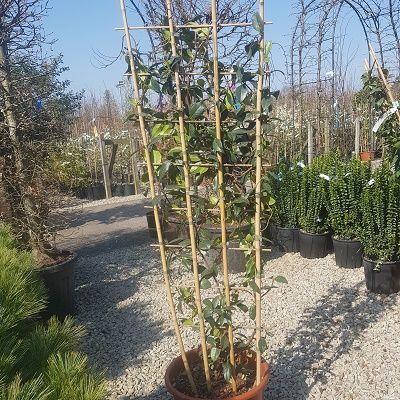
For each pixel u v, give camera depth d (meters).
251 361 2.27
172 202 2.05
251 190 1.92
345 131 9.99
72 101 8.98
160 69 1.87
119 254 5.80
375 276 3.80
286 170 5.23
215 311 1.98
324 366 2.81
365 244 3.89
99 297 4.32
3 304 1.94
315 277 4.39
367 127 10.27
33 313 2.18
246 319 3.52
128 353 3.19
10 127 3.90
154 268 5.05
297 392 2.58
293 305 3.74
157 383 2.79
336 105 9.12
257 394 2.01
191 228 1.95
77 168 10.70
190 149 1.94
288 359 2.92
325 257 4.98
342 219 4.52
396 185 3.71
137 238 6.68
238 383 2.17
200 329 2.05
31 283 2.54
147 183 2.15
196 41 1.89
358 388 2.58
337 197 4.47
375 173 4.01
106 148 11.88
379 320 3.36
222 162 1.93
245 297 3.98
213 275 2.00
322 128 9.30
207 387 2.12
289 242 5.23
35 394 1.32
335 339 3.13
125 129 13.03
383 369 2.73
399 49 6.91
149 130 1.99
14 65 4.11
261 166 1.90
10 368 1.54
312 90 9.79
